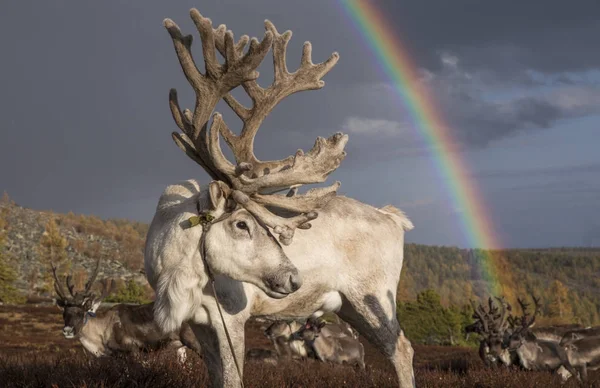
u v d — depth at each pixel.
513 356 17.80
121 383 6.31
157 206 6.08
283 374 9.98
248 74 5.86
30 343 33.56
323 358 19.50
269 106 6.29
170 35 5.97
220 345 5.89
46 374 6.57
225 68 5.88
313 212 5.56
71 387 5.82
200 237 5.52
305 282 6.50
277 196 5.79
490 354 17.64
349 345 19.86
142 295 80.25
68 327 11.95
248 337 39.56
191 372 7.64
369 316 6.83
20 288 125.75
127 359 8.15
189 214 5.62
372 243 6.88
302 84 6.42
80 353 9.85
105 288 13.12
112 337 12.02
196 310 5.81
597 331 19.42
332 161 5.96
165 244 5.66
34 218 195.75
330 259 6.61
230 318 5.94
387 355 6.99
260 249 5.43
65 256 149.25
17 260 149.25
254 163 6.21
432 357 31.36
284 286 5.40
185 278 5.54
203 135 5.90
